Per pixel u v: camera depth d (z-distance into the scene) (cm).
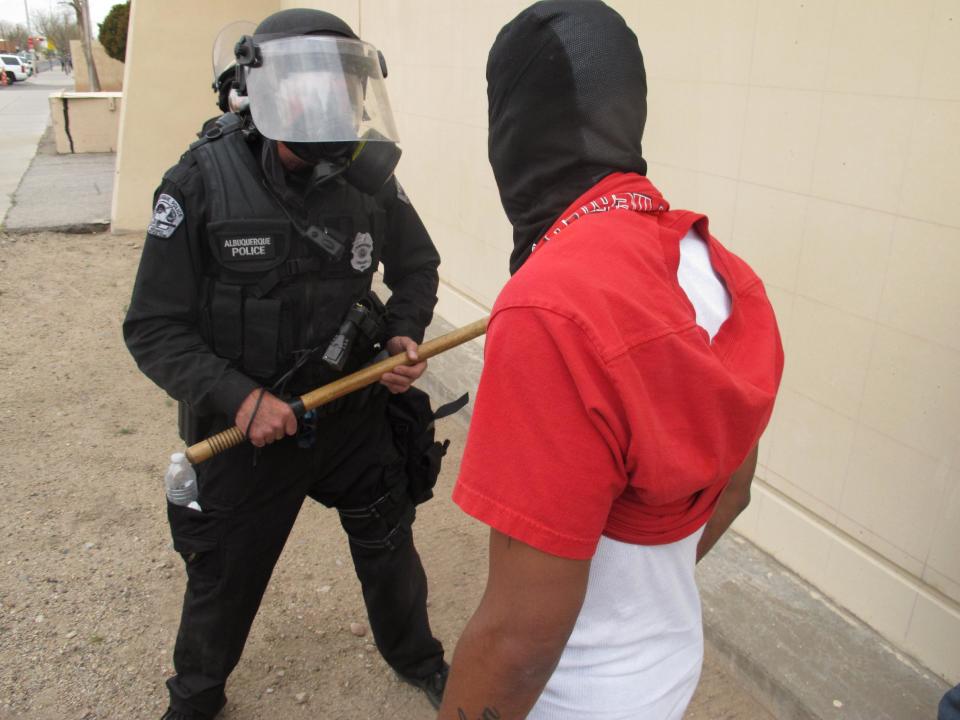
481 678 95
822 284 233
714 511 122
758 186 248
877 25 206
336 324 189
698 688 234
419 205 509
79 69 2286
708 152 264
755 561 265
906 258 209
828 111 222
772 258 247
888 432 222
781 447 258
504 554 92
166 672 247
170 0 738
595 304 85
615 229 94
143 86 745
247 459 187
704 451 94
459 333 192
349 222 184
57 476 351
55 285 605
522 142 103
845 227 223
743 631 237
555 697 108
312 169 177
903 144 205
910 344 212
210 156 175
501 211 417
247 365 182
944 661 217
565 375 85
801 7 225
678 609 111
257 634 262
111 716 231
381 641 229
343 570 295
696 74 265
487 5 400
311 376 190
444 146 466
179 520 191
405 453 212
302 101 167
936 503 213
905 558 224
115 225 762
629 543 101
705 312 102
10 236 727
